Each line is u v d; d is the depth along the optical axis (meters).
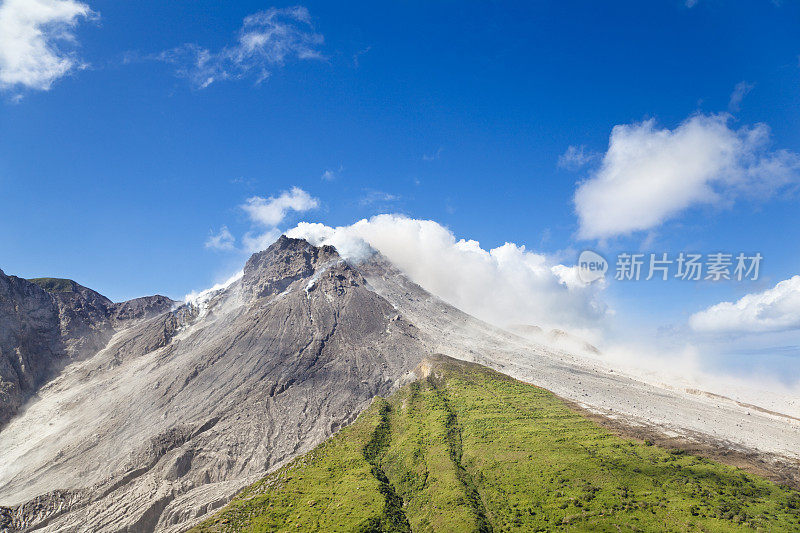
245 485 166.25
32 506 163.75
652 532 113.31
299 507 144.62
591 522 119.62
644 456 148.62
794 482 134.12
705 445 158.25
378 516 136.00
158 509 158.75
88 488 172.75
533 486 138.88
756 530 109.75
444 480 149.12
